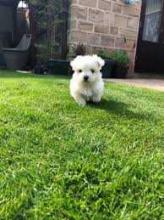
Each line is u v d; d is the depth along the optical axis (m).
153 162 0.40
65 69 1.43
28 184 0.34
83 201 0.31
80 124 0.54
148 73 2.01
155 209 0.31
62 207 0.30
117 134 0.51
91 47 1.61
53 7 1.57
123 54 1.61
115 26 1.68
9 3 1.84
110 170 0.37
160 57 2.09
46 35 1.63
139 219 0.29
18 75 1.21
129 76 1.72
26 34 1.77
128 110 0.68
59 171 0.37
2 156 0.40
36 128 0.50
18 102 0.66
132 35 1.76
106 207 0.31
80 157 0.40
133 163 0.39
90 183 0.35
